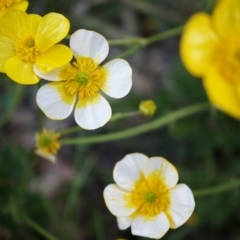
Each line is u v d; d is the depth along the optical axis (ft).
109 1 1.16
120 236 1.10
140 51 1.21
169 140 1.12
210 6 1.02
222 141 1.07
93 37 0.76
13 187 1.01
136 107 1.08
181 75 1.09
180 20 1.18
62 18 0.75
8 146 1.02
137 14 1.21
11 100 1.07
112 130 1.12
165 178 0.77
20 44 0.75
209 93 0.94
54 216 1.02
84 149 1.14
